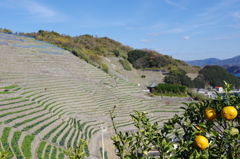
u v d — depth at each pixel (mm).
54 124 24219
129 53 91562
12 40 50969
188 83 72000
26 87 31656
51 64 47406
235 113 4430
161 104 44812
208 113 4770
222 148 4797
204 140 4438
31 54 47594
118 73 67750
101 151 24266
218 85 83938
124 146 4789
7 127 18234
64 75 45375
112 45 103438
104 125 32062
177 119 5551
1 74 33094
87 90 41969
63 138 21797
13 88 29141
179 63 98750
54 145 19594
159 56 90688
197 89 73562
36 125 21391
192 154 4441
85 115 32312
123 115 36969
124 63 79938
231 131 4496
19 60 41656
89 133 27281
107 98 41844
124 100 43188
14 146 15352
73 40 87062
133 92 49594
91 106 35969
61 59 53000
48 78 39938
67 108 31953
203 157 4461
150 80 71250
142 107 41906
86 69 53938
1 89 27750
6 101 23891
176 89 50938
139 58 87938
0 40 47625
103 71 58938
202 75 87625
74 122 28453
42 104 27953
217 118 5031
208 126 4832
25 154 14875
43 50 53969
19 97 26734
